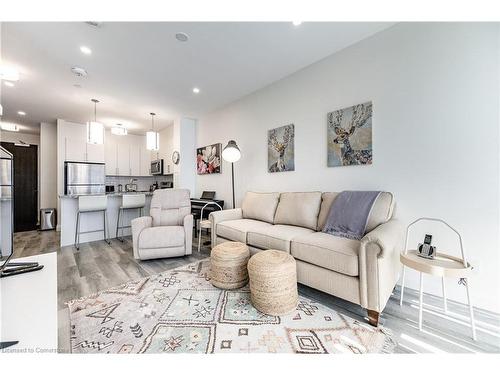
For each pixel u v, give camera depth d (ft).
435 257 5.19
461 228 5.96
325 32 7.41
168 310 5.66
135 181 22.18
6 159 3.47
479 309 5.66
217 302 6.03
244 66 9.52
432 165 6.40
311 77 9.40
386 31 7.24
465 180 5.90
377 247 4.93
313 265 6.09
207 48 8.21
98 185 18.02
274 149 10.98
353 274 5.24
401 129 6.97
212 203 12.29
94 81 10.65
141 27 7.01
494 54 5.47
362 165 7.89
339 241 6.05
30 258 3.93
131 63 9.14
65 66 9.29
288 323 5.11
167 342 4.51
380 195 6.77
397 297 6.33
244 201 10.85
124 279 7.56
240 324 5.08
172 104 13.79
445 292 5.98
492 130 5.52
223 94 12.39
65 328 4.99
